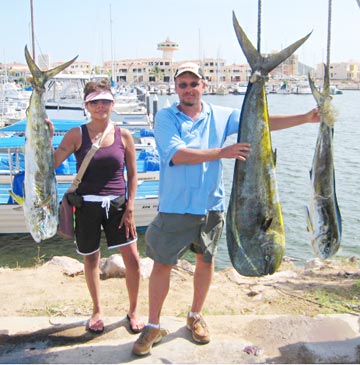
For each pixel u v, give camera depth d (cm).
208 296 510
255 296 512
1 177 1091
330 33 319
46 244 1018
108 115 376
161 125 351
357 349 378
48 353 370
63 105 2011
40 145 358
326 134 323
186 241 361
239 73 12644
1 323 418
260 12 318
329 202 329
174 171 352
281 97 8344
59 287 537
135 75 11581
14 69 8850
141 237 1080
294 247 1005
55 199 371
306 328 409
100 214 379
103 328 403
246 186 336
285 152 2355
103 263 611
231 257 348
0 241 1027
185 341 385
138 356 362
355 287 535
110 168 376
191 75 345
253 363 357
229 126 374
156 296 366
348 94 9875
